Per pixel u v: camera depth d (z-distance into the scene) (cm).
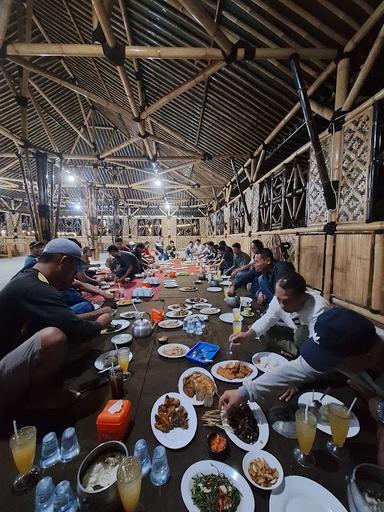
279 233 435
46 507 74
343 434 92
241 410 113
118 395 126
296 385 124
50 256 156
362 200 236
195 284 430
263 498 79
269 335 199
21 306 135
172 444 97
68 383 140
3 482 85
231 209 902
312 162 323
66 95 608
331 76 274
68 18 364
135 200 1441
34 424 112
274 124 411
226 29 262
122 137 805
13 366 120
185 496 77
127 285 439
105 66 438
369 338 107
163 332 209
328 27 228
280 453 95
